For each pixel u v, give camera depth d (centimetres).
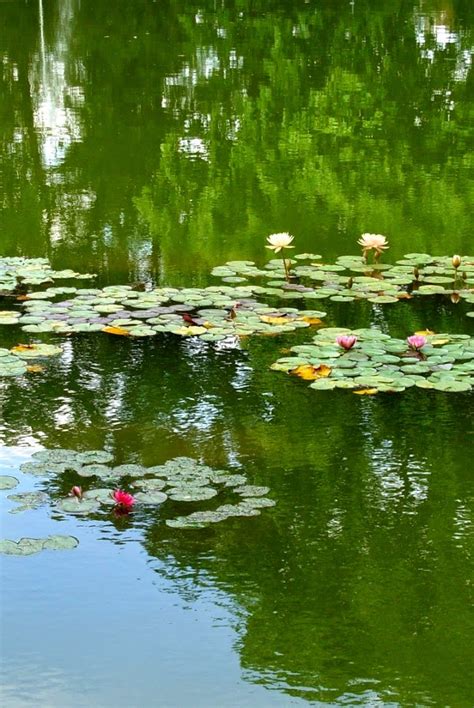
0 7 1630
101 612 297
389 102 1066
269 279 597
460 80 1160
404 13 1586
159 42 1362
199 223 706
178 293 565
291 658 277
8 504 354
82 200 751
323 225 709
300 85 1130
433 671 271
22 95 1067
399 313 543
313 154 884
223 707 257
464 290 580
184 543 332
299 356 482
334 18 1532
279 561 323
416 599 303
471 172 840
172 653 279
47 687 264
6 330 518
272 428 412
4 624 291
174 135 929
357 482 372
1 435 405
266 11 1597
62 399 439
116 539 334
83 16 1548
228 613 296
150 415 424
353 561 323
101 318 527
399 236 688
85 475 370
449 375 457
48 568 318
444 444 402
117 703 258
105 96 1067
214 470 379
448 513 352
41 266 611
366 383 450
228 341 505
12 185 784
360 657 276
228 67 1209
